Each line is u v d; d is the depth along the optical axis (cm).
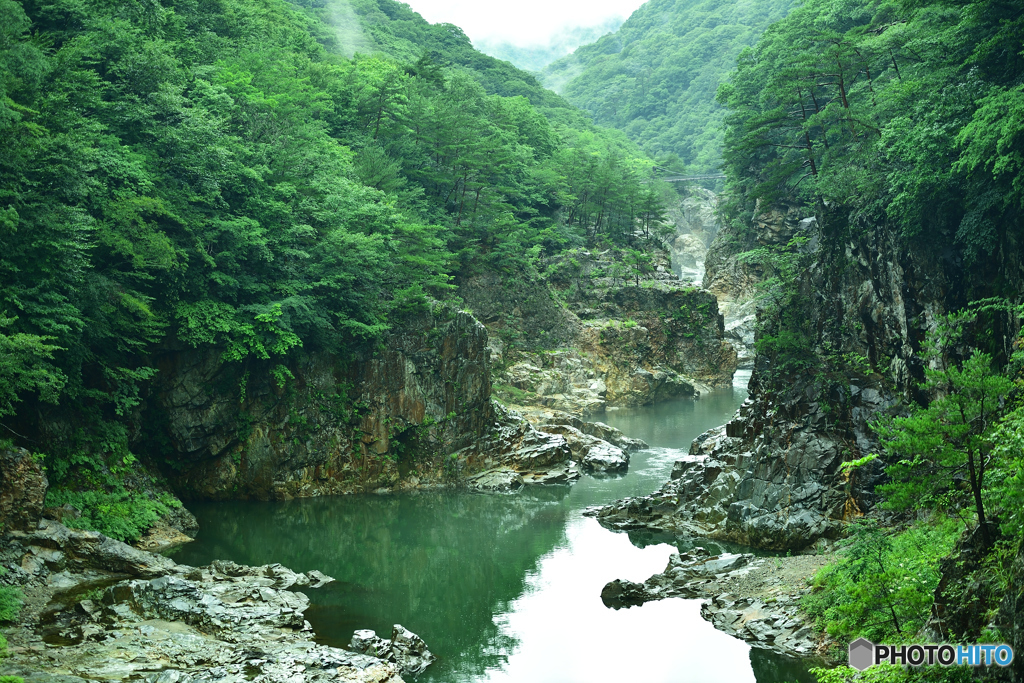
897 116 4725
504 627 3278
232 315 5072
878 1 9481
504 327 9400
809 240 5681
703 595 3472
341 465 5597
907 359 4359
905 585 2508
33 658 2564
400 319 5888
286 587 3653
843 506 4112
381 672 2611
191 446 5091
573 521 4988
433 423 5925
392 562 4197
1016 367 3441
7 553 3275
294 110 7531
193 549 4256
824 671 2136
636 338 10331
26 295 3741
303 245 5794
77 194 4069
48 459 3953
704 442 5584
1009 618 1736
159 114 5169
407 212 7581
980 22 4281
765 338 4875
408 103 9656
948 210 4447
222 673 2517
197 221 4912
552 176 11775
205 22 8950
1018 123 3516
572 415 8250
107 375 4469
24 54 4028
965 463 2461
